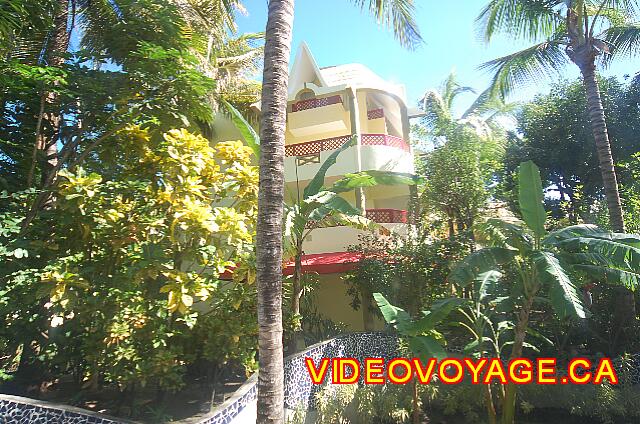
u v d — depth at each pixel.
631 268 6.82
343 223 9.66
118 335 6.12
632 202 11.98
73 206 6.74
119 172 8.95
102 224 7.02
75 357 7.56
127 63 8.77
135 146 8.57
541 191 7.84
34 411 5.12
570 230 7.79
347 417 8.32
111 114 8.45
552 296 6.17
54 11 9.14
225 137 18.03
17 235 6.81
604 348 10.64
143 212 7.13
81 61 8.64
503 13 12.66
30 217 7.21
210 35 13.95
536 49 13.04
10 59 8.48
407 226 13.46
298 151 16.17
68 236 7.48
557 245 7.68
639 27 11.90
